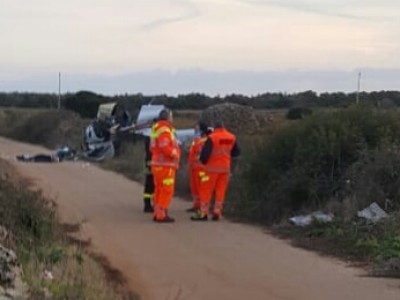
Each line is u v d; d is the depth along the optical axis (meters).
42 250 11.05
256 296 10.61
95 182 25.97
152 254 13.49
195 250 13.87
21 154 42.97
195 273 12.05
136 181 26.55
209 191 17.42
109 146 36.09
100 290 9.91
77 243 13.79
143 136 33.28
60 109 62.75
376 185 16.02
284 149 17.97
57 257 10.87
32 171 29.88
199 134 19.45
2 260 8.86
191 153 18.36
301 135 17.97
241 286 11.19
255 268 12.38
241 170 19.38
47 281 9.23
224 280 11.57
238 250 13.86
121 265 12.56
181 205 20.16
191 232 15.77
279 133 18.61
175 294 10.72
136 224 16.70
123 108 38.50
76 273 10.38
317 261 12.91
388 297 10.48
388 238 13.34
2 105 88.44
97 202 20.45
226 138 17.48
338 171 17.17
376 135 17.72
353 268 12.37
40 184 24.44
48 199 17.98
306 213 16.66
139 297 10.56
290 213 16.95
